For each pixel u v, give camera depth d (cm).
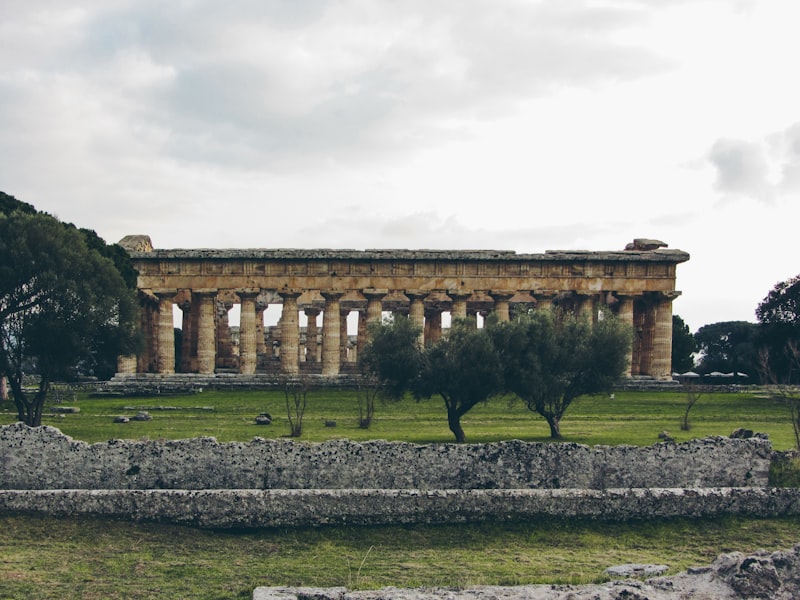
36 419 5331
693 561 3130
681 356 13150
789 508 3644
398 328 5600
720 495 3625
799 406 5072
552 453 3762
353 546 3306
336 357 9875
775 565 2433
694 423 5903
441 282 9938
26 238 5506
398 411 6644
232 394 7925
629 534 3462
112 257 8100
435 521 3522
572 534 3450
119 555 3103
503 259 9906
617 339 5578
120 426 5253
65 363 5597
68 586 2742
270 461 3691
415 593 2394
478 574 2902
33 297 5550
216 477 3675
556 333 5566
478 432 5381
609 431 5412
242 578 2872
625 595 2314
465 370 5078
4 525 3328
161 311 9838
